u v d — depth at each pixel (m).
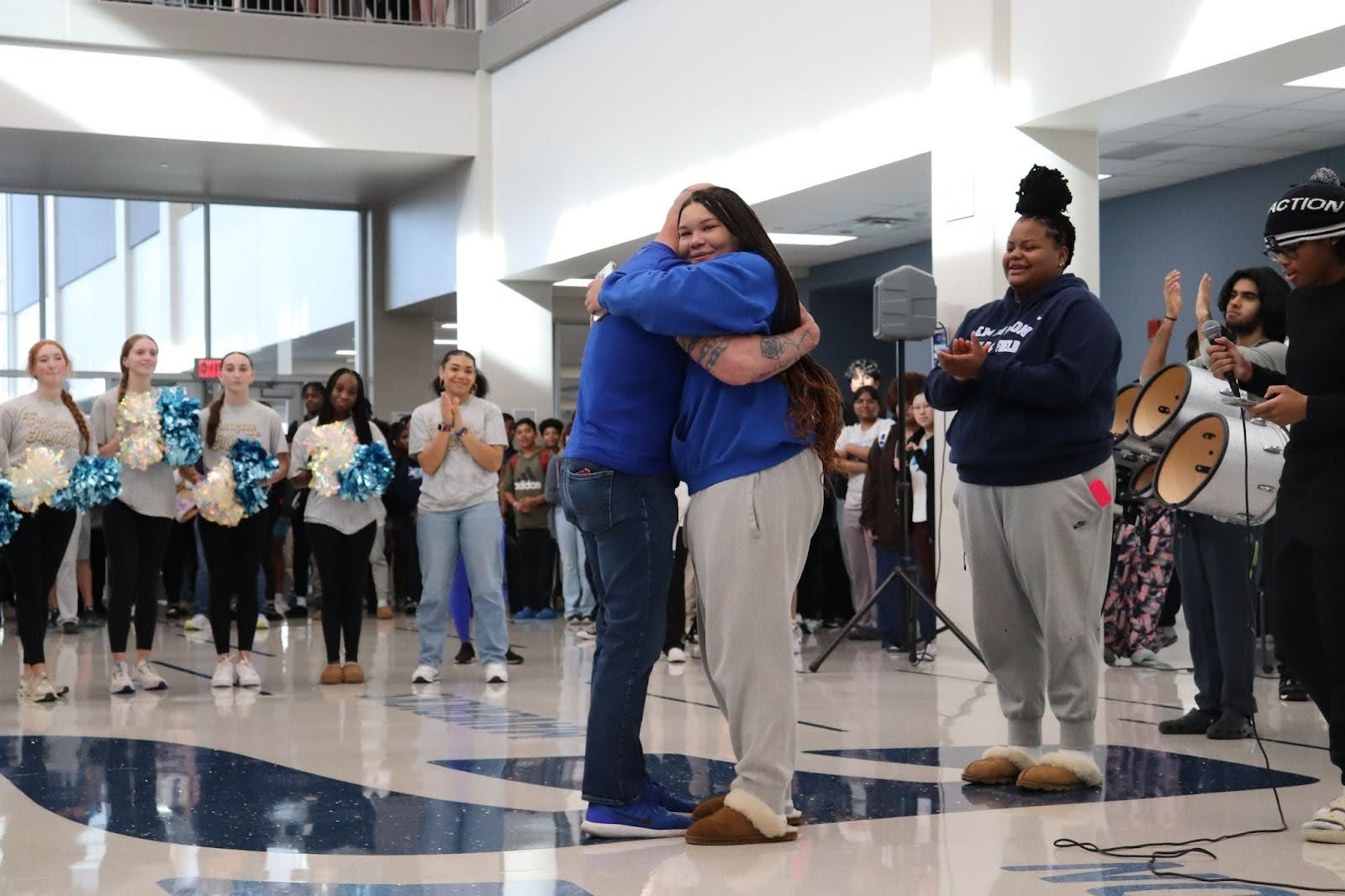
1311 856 3.29
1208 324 5.04
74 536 10.62
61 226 15.86
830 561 10.34
